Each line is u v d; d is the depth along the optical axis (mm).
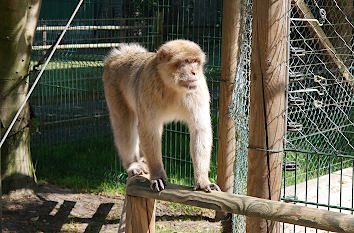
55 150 9117
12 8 6555
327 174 7676
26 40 6980
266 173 3768
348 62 6855
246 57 5574
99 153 9062
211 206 3400
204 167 4227
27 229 6191
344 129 7035
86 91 10195
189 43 4422
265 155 3742
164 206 6977
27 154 7266
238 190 5566
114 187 7715
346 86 6133
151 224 3857
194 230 6215
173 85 4281
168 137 9477
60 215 6652
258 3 3615
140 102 4434
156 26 7938
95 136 9977
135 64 5172
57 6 10008
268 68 3643
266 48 3619
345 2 6684
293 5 4426
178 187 3666
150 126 4367
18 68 6895
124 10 8578
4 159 6977
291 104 3945
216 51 7879
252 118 3775
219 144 6418
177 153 8828
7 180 7012
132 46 5898
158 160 4355
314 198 6750
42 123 9133
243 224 5402
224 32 6105
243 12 5488
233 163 6395
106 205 7051
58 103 10211
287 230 5977
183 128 9914
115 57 5758
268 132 3719
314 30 4863
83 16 9492
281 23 3600
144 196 3711
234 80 6020
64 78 9922
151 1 8273
